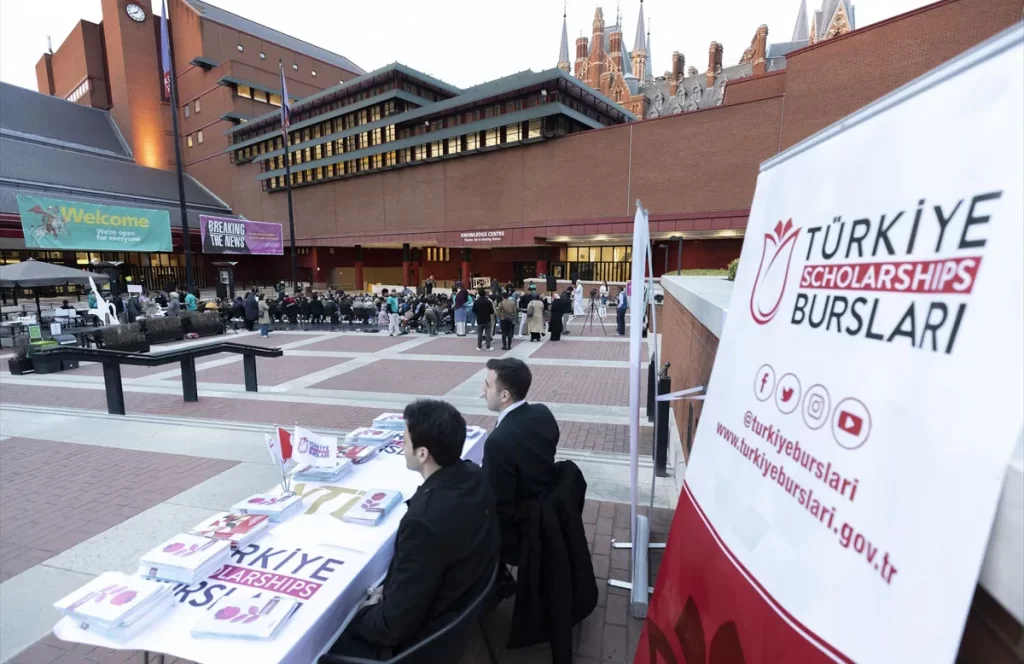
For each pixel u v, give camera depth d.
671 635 1.62
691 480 1.72
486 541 1.94
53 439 5.92
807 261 1.25
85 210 26.98
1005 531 0.74
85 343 13.48
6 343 16.45
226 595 1.78
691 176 27.05
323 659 1.70
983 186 0.77
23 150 46.78
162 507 4.17
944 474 0.78
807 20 82.94
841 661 0.92
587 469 4.89
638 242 2.63
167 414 7.08
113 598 1.65
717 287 5.24
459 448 1.94
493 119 33.31
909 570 0.81
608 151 29.64
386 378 9.53
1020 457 0.75
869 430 0.94
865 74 21.03
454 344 14.05
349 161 43.25
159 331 15.27
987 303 0.74
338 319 20.22
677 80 77.75
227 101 54.78
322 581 1.87
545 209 32.44
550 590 2.30
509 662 2.48
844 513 0.97
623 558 3.39
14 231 33.78
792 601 1.07
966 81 0.83
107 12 60.59
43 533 3.76
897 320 0.92
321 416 6.88
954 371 0.78
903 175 0.95
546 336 15.26
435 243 39.00
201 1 60.00
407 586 1.72
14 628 2.75
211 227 31.55
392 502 2.44
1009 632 0.85
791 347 1.25
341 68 68.00
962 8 18.30
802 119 23.23
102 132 61.56
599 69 85.81
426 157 38.06
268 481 4.68
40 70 82.06
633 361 2.72
